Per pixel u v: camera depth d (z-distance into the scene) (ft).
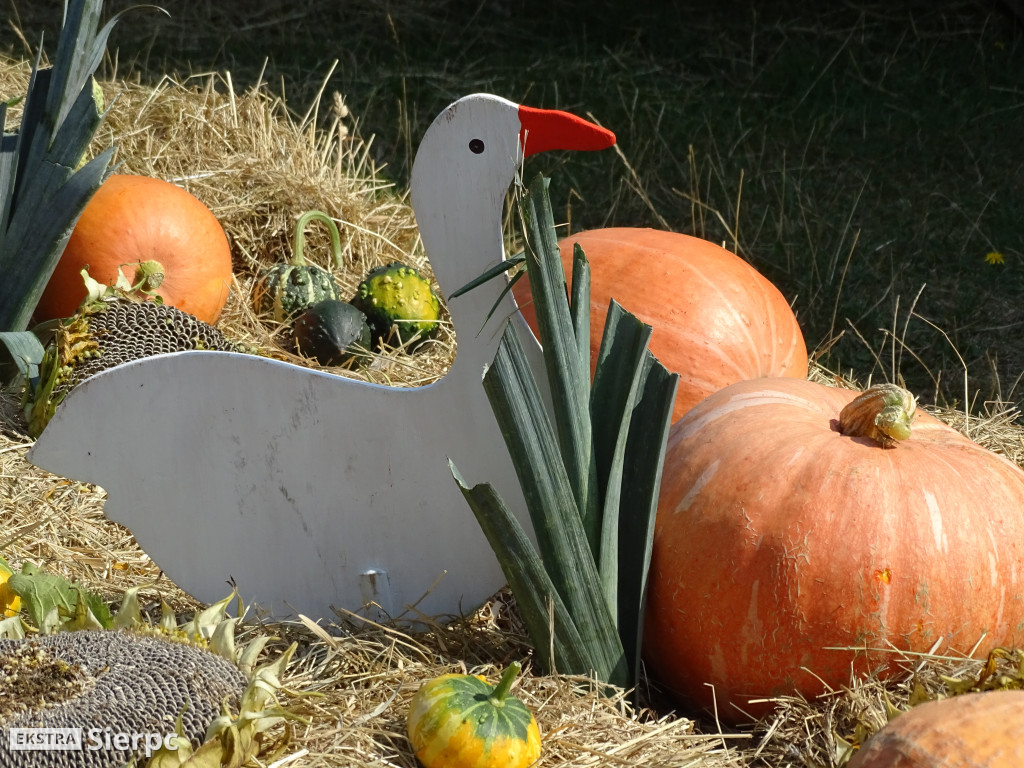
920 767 5.63
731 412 7.75
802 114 23.31
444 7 29.04
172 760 5.67
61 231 11.64
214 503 7.88
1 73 18.58
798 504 6.90
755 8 28.96
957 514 6.86
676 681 7.68
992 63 25.46
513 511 7.81
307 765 6.28
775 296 10.73
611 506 7.14
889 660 6.91
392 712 6.93
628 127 22.26
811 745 6.79
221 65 24.68
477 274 7.41
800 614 6.83
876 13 28.14
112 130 16.75
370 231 16.60
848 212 19.24
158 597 8.65
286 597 8.08
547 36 27.73
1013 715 5.75
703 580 7.09
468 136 7.18
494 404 6.85
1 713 5.55
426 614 8.04
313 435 7.72
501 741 6.32
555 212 19.04
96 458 7.79
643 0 29.66
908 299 16.53
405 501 7.84
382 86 23.97
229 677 6.22
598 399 7.30
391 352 14.07
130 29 25.98
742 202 19.47
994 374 13.51
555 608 7.05
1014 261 17.69
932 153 21.59
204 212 13.70
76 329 11.13
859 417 7.36
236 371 7.58
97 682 5.87
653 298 10.02
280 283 14.46
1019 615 6.99
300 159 17.42
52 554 9.21
